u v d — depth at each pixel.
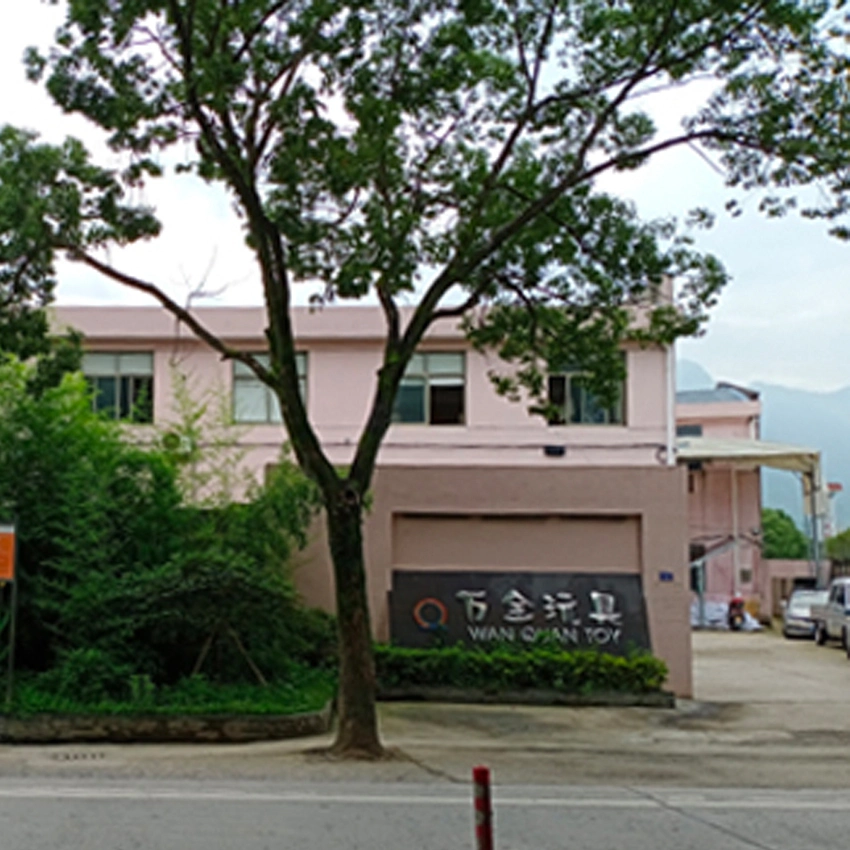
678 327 14.54
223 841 7.78
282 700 14.11
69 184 12.71
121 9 11.74
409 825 8.42
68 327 14.94
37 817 8.47
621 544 18.91
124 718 13.05
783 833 8.50
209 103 11.62
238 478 17.94
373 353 28.95
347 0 11.57
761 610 42.91
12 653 13.34
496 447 28.62
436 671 17.36
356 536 12.50
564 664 17.38
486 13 12.17
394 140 12.95
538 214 13.95
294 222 12.26
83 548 14.62
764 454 37.22
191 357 28.88
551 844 7.91
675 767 12.27
